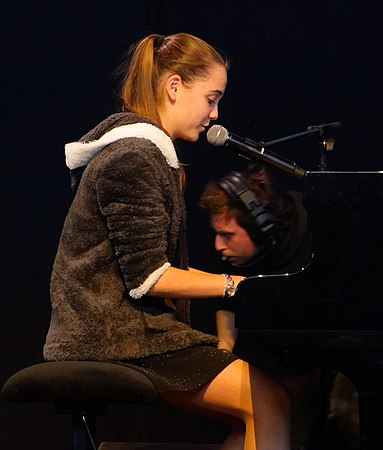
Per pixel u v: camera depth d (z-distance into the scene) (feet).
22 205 33.47
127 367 20.97
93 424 21.49
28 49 33.30
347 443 23.43
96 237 21.70
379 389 19.61
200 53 23.09
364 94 33.14
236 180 23.68
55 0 33.32
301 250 23.48
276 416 21.54
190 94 23.00
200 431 33.55
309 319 19.54
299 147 33.22
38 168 33.42
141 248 21.03
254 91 33.40
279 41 33.35
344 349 19.61
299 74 33.32
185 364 21.48
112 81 33.12
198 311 33.19
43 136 33.37
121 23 33.30
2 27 33.30
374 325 19.45
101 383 20.58
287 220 23.68
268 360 29.71
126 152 21.21
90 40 33.30
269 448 21.45
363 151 33.09
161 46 23.48
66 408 21.50
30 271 33.55
